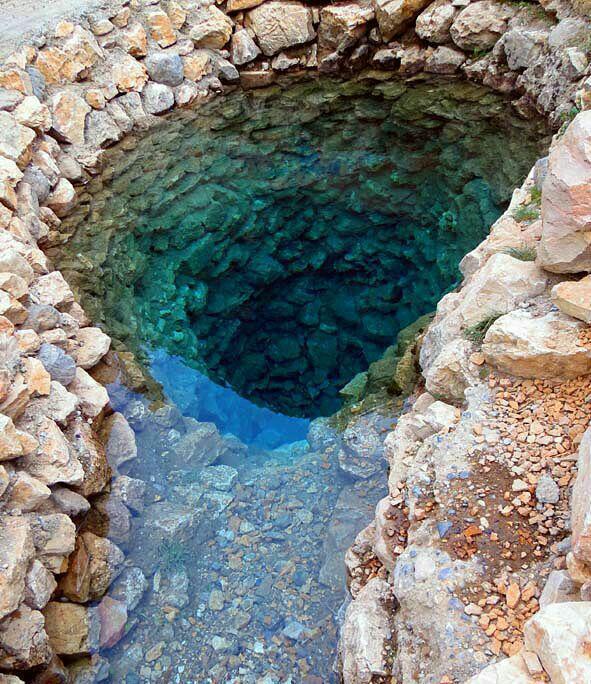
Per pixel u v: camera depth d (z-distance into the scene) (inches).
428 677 127.1
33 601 161.3
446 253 325.7
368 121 389.1
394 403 233.0
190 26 419.8
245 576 191.6
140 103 390.0
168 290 324.2
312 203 365.7
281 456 239.0
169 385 274.1
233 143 382.6
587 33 327.9
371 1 412.8
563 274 185.9
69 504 186.7
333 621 175.3
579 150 170.4
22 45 363.3
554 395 167.3
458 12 394.0
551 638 102.1
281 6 418.3
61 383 221.6
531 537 141.6
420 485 162.1
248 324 387.5
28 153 319.0
